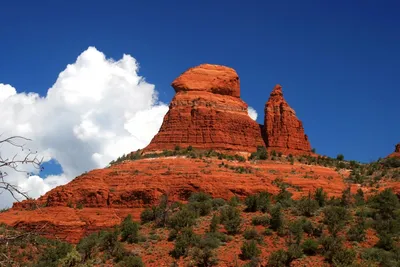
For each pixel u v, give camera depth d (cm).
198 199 9044
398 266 5962
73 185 10150
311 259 6309
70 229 8838
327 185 9819
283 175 10294
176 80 13688
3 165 1559
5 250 1606
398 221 7556
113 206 9425
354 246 6700
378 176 10544
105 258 6881
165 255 6806
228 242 7050
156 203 9206
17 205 10188
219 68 13950
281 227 7300
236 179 9600
